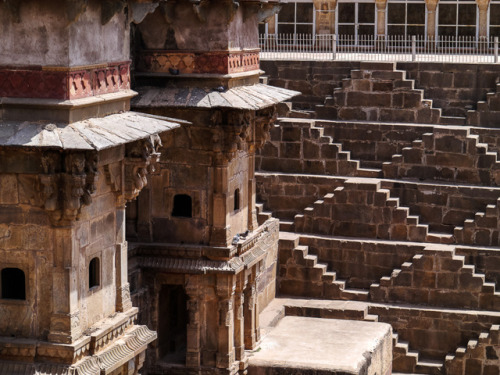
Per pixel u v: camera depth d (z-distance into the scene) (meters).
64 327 19.25
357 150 36.38
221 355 26.83
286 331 30.33
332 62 37.88
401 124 36.03
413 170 35.28
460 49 42.62
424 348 32.75
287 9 44.19
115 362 20.03
